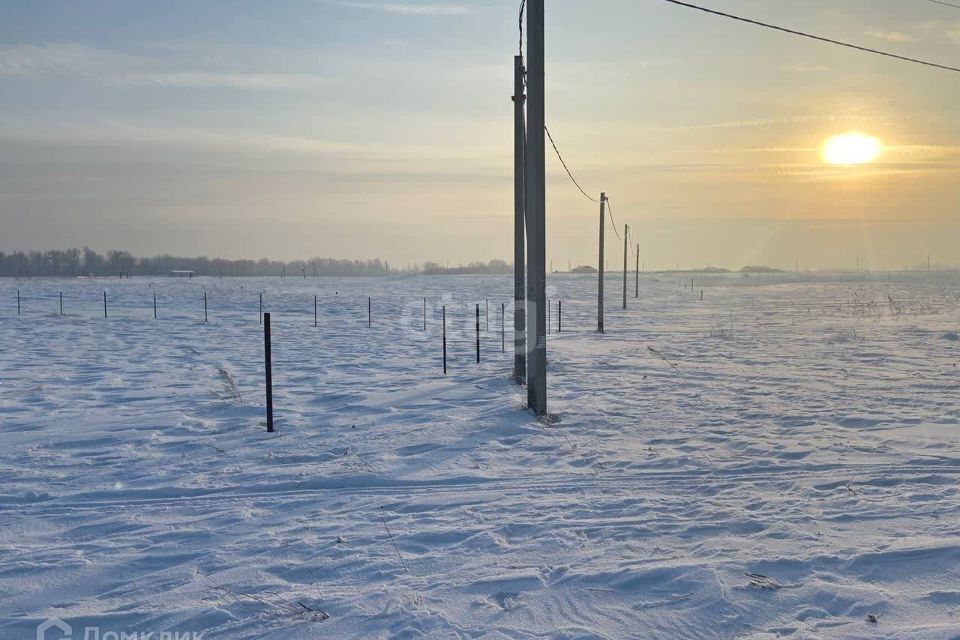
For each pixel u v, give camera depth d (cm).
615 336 3030
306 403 1359
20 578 543
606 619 455
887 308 4688
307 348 2509
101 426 1133
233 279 12119
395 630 445
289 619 462
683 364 1972
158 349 2456
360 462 888
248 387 1579
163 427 1127
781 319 3991
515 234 1611
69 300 5491
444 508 709
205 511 712
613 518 662
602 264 3256
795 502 700
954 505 673
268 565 561
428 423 1141
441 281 11294
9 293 6262
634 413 1224
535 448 973
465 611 470
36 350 2395
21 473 855
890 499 701
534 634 436
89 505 736
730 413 1219
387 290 8062
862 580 503
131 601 499
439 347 2541
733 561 538
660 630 440
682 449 954
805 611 457
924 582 496
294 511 708
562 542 598
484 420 1156
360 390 1513
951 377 1645
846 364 1928
